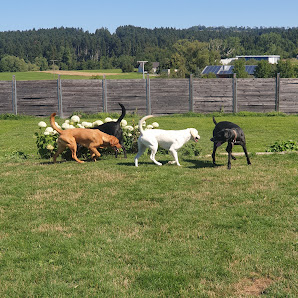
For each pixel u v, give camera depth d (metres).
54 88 29.70
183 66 124.75
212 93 29.95
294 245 5.71
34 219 7.06
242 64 104.62
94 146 11.84
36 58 198.88
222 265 5.21
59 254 5.61
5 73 155.12
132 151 13.91
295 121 25.22
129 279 4.93
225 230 6.31
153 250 5.66
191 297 4.54
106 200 7.95
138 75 140.88
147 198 8.02
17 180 9.71
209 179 9.35
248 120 26.19
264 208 7.25
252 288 4.71
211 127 23.08
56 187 8.99
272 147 13.83
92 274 5.03
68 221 6.86
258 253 5.48
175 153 11.02
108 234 6.25
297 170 10.09
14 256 5.55
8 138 19.95
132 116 29.02
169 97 30.03
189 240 5.94
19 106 29.98
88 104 29.92
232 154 12.88
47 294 4.62
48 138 13.16
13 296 4.59
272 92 29.83
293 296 4.47
